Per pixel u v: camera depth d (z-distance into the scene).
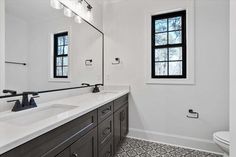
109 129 1.74
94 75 2.46
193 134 2.20
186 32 2.21
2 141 0.62
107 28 2.71
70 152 1.03
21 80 1.33
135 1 2.52
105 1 2.70
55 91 1.68
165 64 2.41
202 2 2.11
